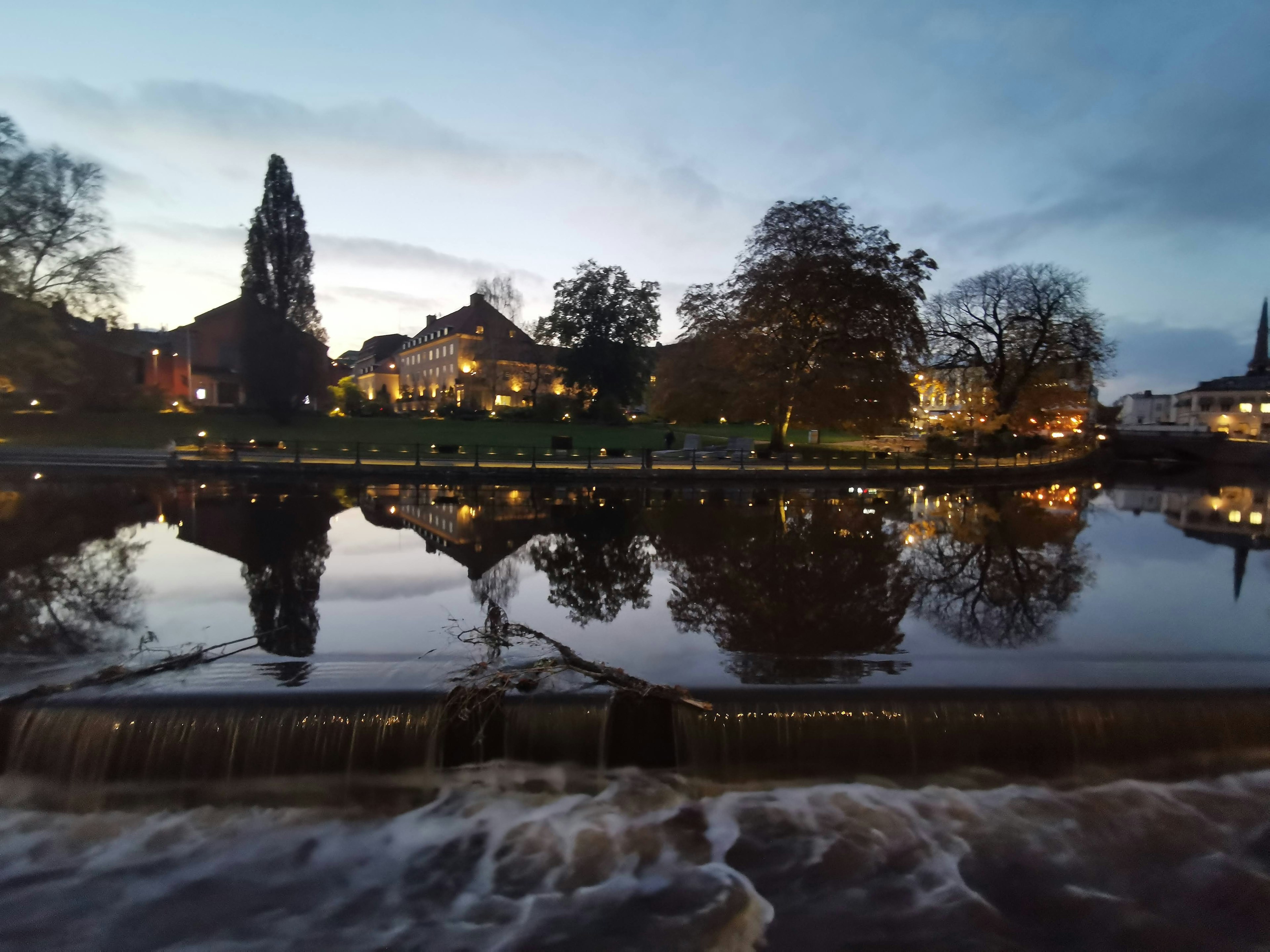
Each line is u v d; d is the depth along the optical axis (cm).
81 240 3628
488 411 6162
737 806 534
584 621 807
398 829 511
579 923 422
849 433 5984
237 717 537
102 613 817
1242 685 604
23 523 1448
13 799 526
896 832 505
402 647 695
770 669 653
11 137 3331
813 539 1370
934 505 2025
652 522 1566
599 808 533
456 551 1209
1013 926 421
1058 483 3061
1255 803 536
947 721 562
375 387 10150
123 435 3706
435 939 411
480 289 5703
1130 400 10638
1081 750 562
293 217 4653
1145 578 1066
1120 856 482
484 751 548
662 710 564
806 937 411
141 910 433
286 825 515
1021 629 790
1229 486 3103
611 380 5791
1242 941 412
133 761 529
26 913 430
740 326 3544
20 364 3234
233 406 4881
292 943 409
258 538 1308
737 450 3522
